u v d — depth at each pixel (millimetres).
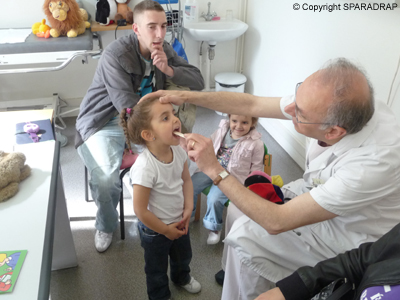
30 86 3215
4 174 1138
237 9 3490
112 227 1926
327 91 1042
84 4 3045
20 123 1550
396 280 797
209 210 1917
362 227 1239
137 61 2006
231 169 1968
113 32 3230
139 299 1686
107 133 1997
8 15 2904
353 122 1059
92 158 1896
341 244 1287
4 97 3201
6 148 1380
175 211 1418
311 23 2383
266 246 1319
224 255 1696
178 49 2650
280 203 1473
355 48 2016
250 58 3510
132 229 2100
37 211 1087
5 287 852
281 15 2764
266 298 1040
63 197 1599
